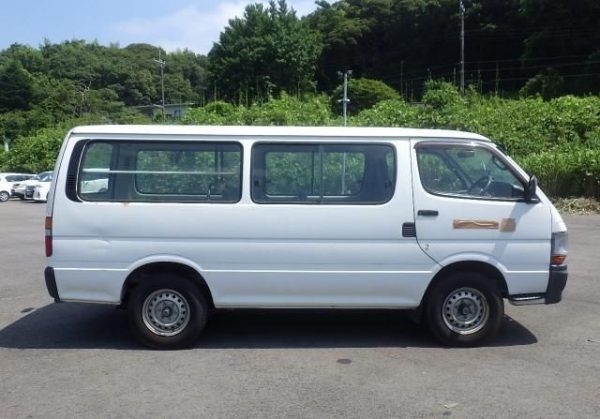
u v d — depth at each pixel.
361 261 5.93
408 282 5.97
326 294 5.98
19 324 7.07
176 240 5.92
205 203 5.95
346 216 5.90
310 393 4.89
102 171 6.00
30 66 91.75
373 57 74.88
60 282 5.93
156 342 6.02
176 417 4.46
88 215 5.91
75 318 7.34
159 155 6.03
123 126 6.12
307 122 27.89
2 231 16.52
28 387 5.08
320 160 6.03
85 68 92.31
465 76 68.25
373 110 28.78
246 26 59.88
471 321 6.07
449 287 5.99
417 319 6.17
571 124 25.27
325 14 79.69
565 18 56.72
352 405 4.65
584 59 55.91
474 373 5.34
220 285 5.97
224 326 6.87
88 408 4.63
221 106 31.62
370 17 77.00
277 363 5.63
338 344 6.21
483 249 5.95
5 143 53.84
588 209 19.20
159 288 5.99
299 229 5.91
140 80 92.06
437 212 5.93
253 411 4.55
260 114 28.50
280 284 5.96
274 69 58.62
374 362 5.64
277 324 6.95
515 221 5.96
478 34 67.75
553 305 7.76
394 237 5.93
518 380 5.17
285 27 60.47
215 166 6.03
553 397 4.80
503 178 6.10
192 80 106.06
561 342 6.25
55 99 71.56
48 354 5.95
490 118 26.27
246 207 5.92
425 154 6.06
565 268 6.08
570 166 20.53
